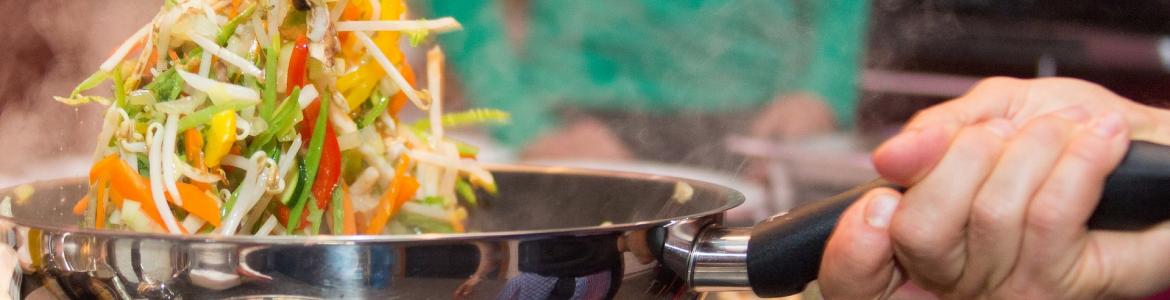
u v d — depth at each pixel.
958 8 2.71
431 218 1.09
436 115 1.13
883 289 0.90
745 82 2.70
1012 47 2.72
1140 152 0.83
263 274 0.81
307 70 0.99
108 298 0.84
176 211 0.97
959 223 0.84
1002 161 0.84
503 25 2.76
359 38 1.02
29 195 0.98
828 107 2.63
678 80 2.71
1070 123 0.84
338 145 1.00
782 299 1.18
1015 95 0.95
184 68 0.97
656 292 0.89
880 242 0.86
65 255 0.84
